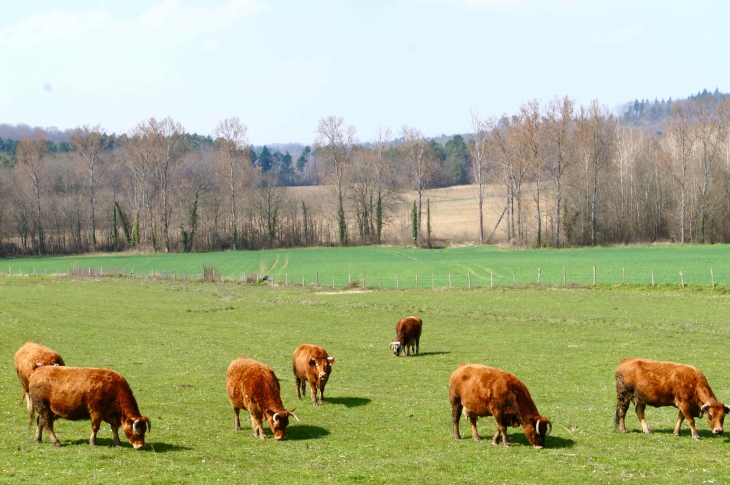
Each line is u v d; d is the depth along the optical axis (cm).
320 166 14350
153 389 2444
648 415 2127
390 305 5081
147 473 1439
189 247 12838
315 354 2234
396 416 2092
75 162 15088
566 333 3753
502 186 13050
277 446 1728
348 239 13225
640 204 11719
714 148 10844
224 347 3438
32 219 13275
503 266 8250
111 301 5284
